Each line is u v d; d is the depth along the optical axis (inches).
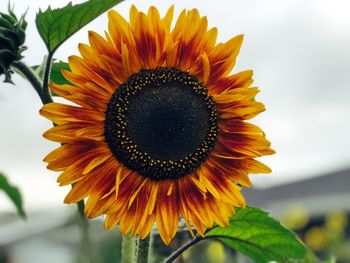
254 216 15.9
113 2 13.7
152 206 14.8
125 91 14.9
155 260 19.0
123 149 14.9
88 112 14.5
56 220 90.3
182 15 14.6
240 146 15.2
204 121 15.3
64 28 14.0
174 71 15.0
